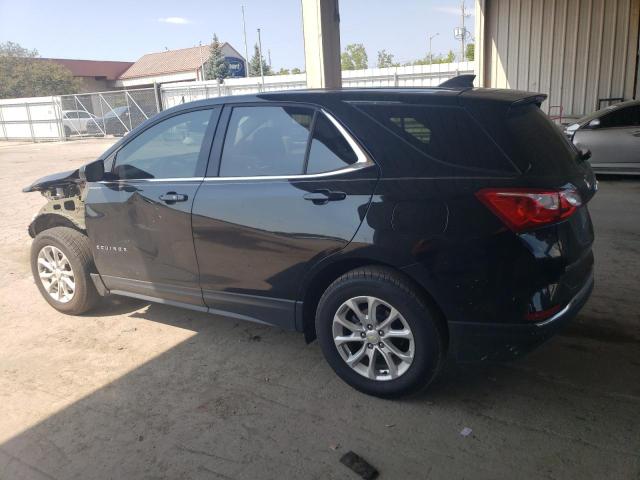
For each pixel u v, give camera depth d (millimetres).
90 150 23094
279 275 3398
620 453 2697
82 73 56750
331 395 3342
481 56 16453
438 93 3068
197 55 59281
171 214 3775
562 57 15469
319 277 3326
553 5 15242
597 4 14742
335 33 8023
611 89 15125
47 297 4844
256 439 2949
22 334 4430
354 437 2930
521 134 2936
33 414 3281
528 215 2723
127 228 4078
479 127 2891
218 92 31062
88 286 4594
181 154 3857
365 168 3062
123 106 29516
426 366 3033
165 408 3287
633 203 8133
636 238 6242
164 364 3836
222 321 4539
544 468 2625
